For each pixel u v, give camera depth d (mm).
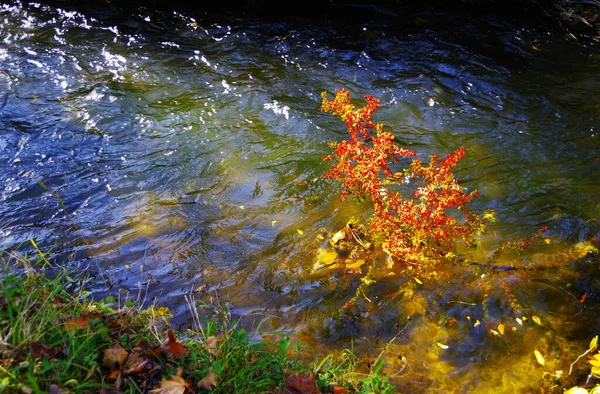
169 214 4039
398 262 3662
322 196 4281
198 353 2500
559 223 4059
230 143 4883
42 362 2047
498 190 4414
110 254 3637
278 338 3068
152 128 5027
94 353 2279
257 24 7012
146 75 5820
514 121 5363
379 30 7039
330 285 3473
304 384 2432
